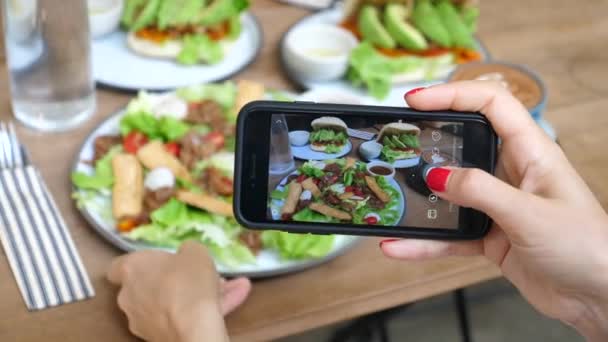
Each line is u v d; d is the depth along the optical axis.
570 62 1.05
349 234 0.69
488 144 0.68
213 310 0.72
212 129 0.91
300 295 0.80
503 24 1.10
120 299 0.76
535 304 0.75
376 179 0.69
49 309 0.77
